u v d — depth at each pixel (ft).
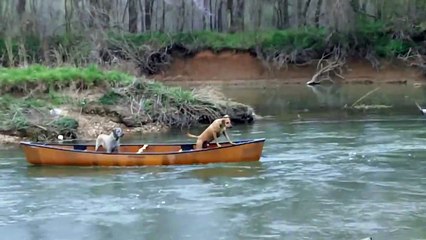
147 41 240.73
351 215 69.87
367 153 99.19
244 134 119.55
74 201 76.43
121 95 130.41
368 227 66.08
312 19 269.85
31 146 93.25
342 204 73.61
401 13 248.73
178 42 246.88
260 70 243.40
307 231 65.21
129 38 238.48
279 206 73.31
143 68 234.38
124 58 227.81
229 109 134.00
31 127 116.57
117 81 133.18
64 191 80.69
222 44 248.11
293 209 72.13
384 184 81.46
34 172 90.68
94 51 200.03
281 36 247.29
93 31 221.46
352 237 63.41
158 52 239.71
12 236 65.41
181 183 83.46
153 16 266.77
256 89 212.64
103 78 132.87
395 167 90.22
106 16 242.17
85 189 81.56
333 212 70.90
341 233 64.49
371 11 256.52
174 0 266.16
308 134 117.80
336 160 94.79
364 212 70.74
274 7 266.98
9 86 128.36
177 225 67.62
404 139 110.11
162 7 266.57
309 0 268.00
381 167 90.22
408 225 66.54
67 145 96.89
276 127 127.54
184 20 267.80
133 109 128.16
